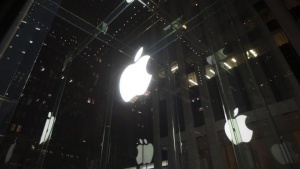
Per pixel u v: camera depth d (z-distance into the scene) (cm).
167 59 1845
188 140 1363
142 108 1894
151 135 1645
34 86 3083
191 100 1490
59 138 2998
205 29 1550
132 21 2477
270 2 1172
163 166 1441
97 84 3884
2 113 316
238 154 970
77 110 3412
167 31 1959
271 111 954
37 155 2677
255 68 1099
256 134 967
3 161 2417
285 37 1044
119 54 1437
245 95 1104
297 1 1091
